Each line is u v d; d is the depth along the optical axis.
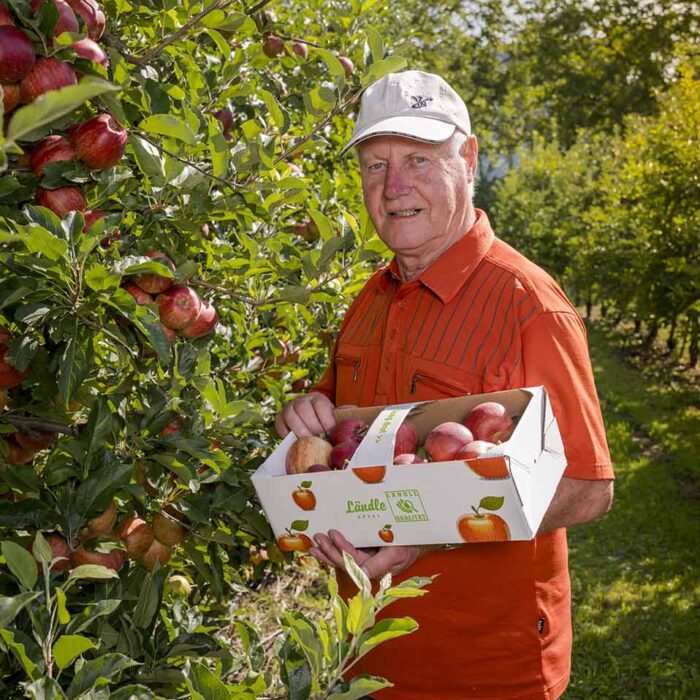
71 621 1.24
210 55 2.78
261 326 2.60
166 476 1.82
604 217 14.17
